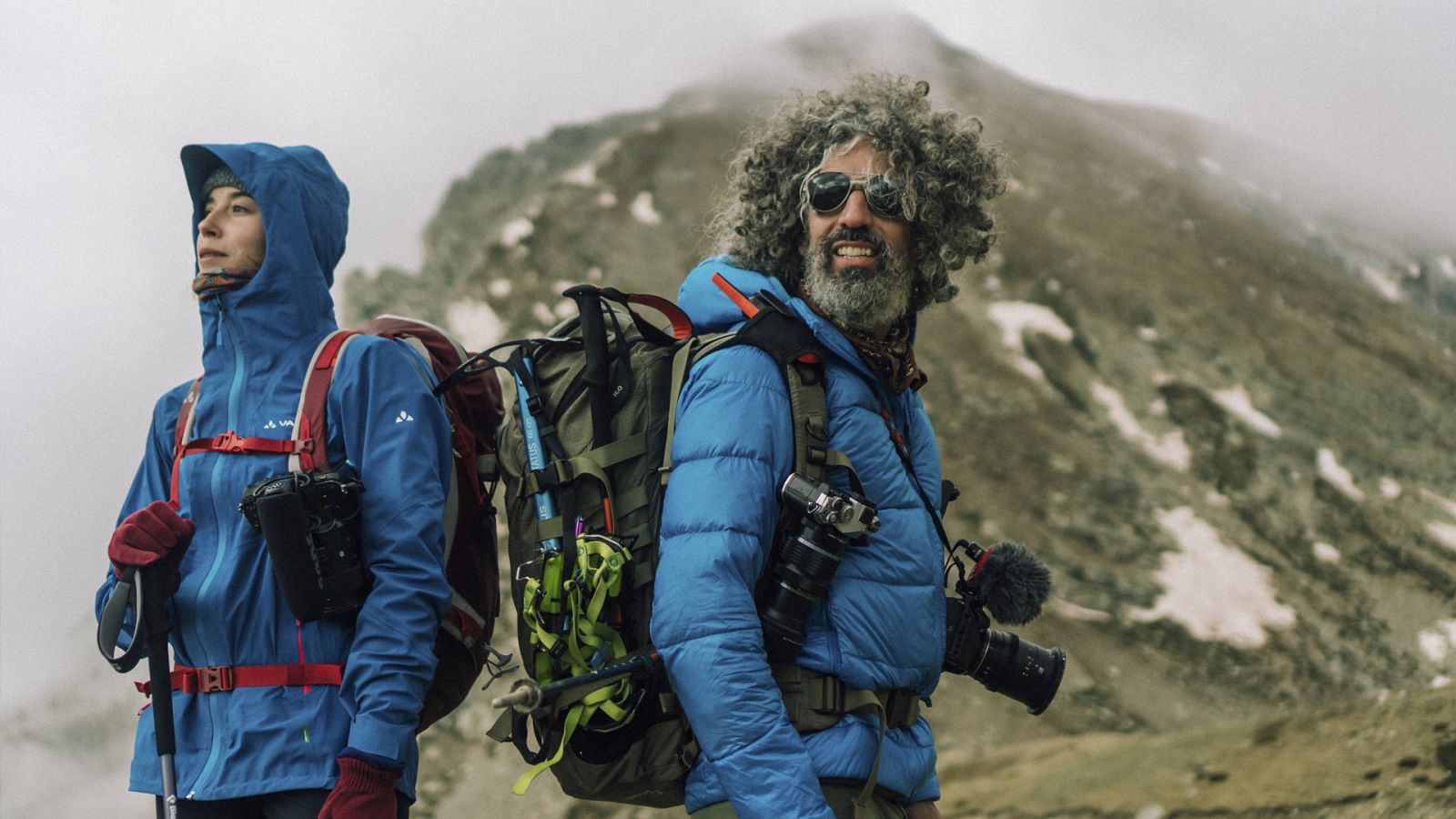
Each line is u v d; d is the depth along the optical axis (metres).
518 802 5.36
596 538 2.00
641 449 2.07
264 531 1.98
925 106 2.22
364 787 1.92
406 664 1.98
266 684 2.01
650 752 2.01
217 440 2.10
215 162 2.23
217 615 2.02
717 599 1.89
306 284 2.17
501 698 1.83
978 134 2.26
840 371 2.09
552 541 2.03
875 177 2.10
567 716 1.97
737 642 1.89
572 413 2.11
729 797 1.89
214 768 1.99
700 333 2.20
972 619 2.29
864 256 2.10
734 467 1.96
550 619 1.99
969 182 2.22
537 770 1.93
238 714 1.99
